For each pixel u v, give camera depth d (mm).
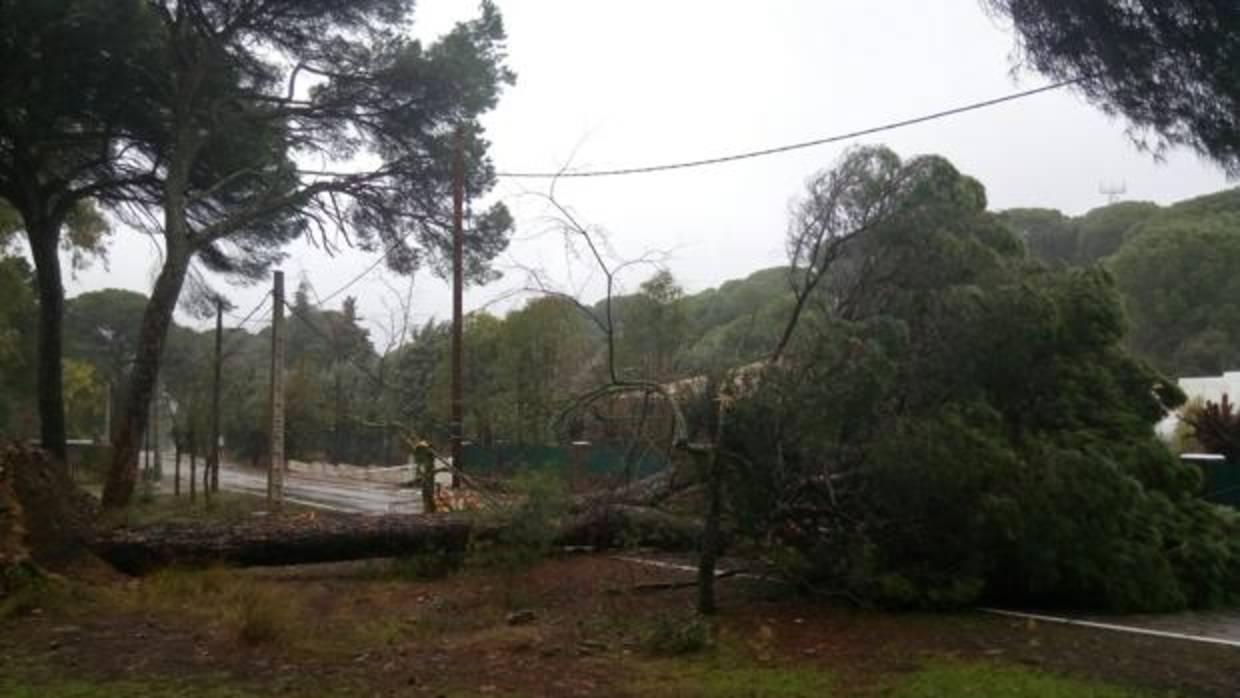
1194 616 9539
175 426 40031
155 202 22875
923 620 9070
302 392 40594
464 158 21141
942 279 10070
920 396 9789
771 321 10867
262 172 21922
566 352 22828
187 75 19688
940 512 9445
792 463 9641
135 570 11547
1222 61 5586
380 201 22469
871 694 6527
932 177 10500
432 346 29078
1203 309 56594
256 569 12484
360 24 21219
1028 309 9742
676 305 16406
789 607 9648
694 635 7836
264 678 6957
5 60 17219
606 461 12289
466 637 8383
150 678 6953
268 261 24562
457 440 18766
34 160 20828
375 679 6934
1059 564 9453
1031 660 7469
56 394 22375
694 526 10562
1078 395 10266
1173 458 10469
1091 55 6004
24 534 10336
